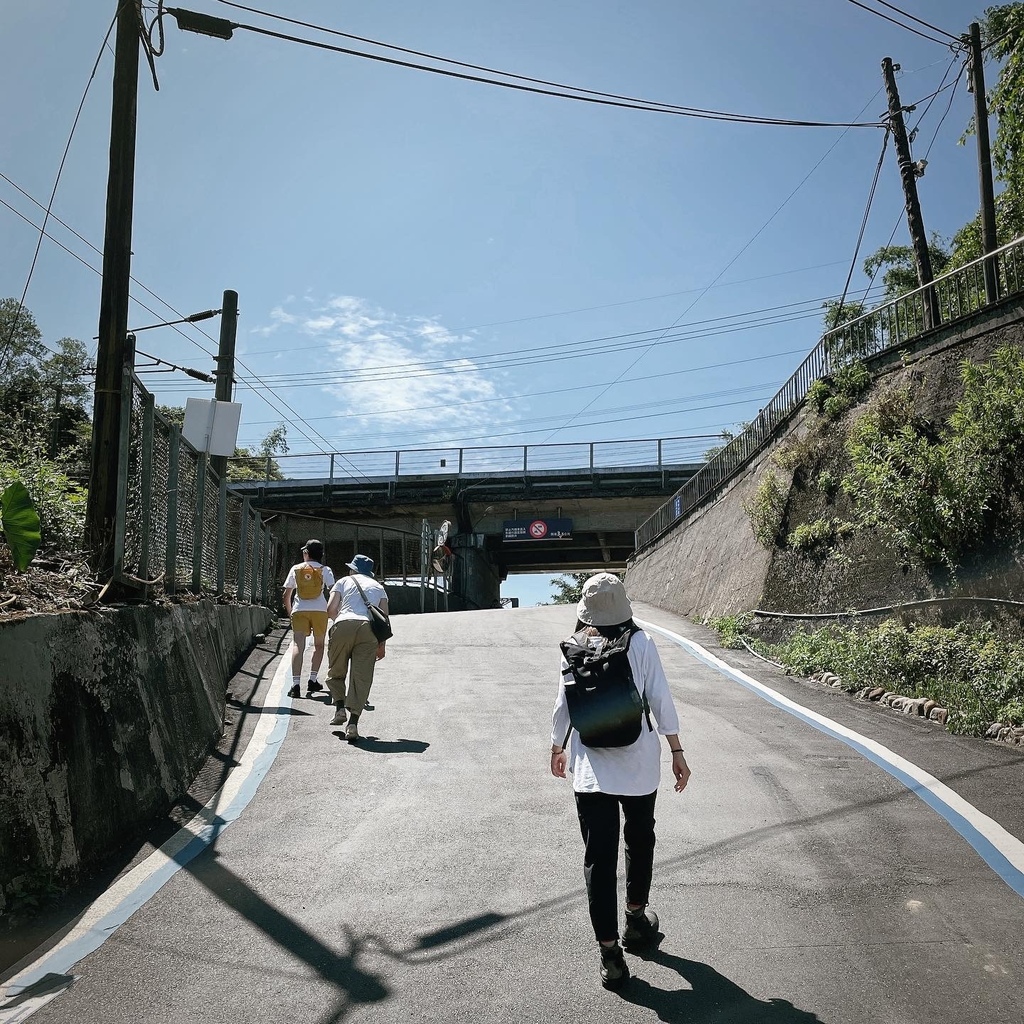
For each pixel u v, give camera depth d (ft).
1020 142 58.39
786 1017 11.30
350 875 16.26
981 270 41.65
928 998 11.71
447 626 55.52
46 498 25.44
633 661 13.15
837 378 50.31
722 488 74.02
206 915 14.58
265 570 55.62
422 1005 11.75
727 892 15.33
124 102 28.27
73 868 15.48
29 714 15.48
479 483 130.21
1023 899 14.74
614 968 12.10
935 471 36.65
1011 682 28.58
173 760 21.35
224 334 61.82
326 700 31.86
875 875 15.89
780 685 35.86
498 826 18.81
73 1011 11.61
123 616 21.17
